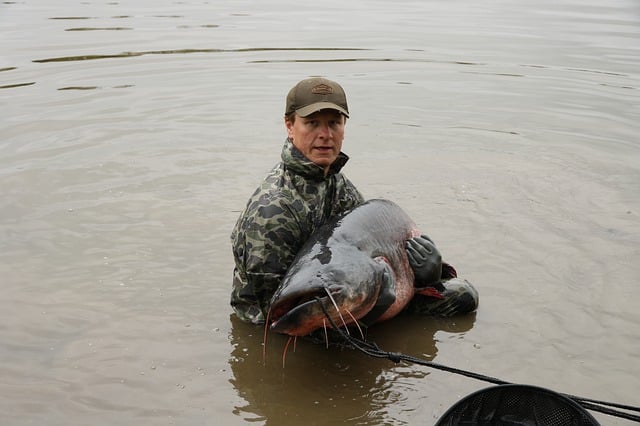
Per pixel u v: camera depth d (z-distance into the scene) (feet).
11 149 23.18
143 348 13.85
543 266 17.07
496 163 23.38
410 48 38.01
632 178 22.25
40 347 13.79
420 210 20.02
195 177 21.83
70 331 14.34
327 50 37.17
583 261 17.30
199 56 35.06
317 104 13.57
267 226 13.69
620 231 18.84
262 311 14.02
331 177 14.61
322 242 12.99
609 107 28.84
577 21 46.80
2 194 20.25
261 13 48.52
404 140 25.25
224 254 17.60
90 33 39.78
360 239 13.24
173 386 12.75
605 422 11.80
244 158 23.24
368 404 12.33
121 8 49.29
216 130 25.50
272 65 33.83
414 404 12.34
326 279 12.10
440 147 24.71
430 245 14.65
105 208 19.75
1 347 13.73
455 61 35.53
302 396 12.55
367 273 12.55
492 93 30.58
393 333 14.56
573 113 28.17
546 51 37.83
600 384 12.87
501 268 16.98
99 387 12.65
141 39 38.45
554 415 10.63
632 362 13.56
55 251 17.49
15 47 35.96
